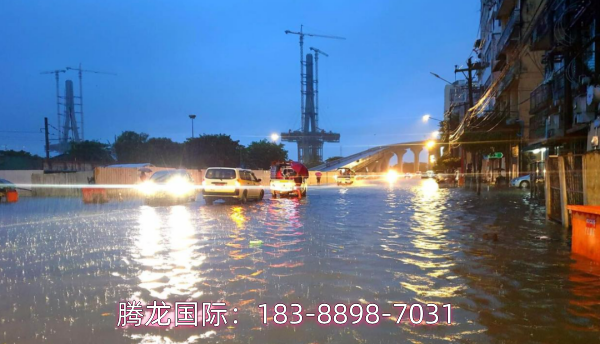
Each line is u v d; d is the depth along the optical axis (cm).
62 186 2720
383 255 728
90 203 2102
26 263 671
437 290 524
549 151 2348
